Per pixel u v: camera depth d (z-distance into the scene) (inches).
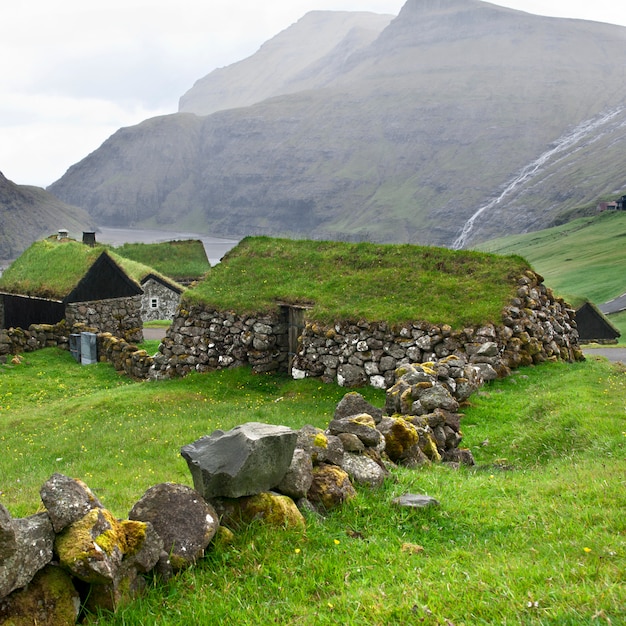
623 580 223.8
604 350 1818.4
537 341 932.0
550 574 233.0
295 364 1013.8
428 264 1066.7
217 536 267.0
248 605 227.3
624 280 4906.5
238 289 1149.7
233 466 274.8
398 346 911.7
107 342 1379.2
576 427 539.5
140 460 604.7
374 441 375.9
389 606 216.1
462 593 222.8
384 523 302.7
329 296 1042.7
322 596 235.1
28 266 1737.2
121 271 1665.8
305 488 304.2
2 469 626.2
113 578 219.5
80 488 233.1
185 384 1058.7
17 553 206.8
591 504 315.9
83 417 890.7
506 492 364.5
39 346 1525.6
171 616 223.8
